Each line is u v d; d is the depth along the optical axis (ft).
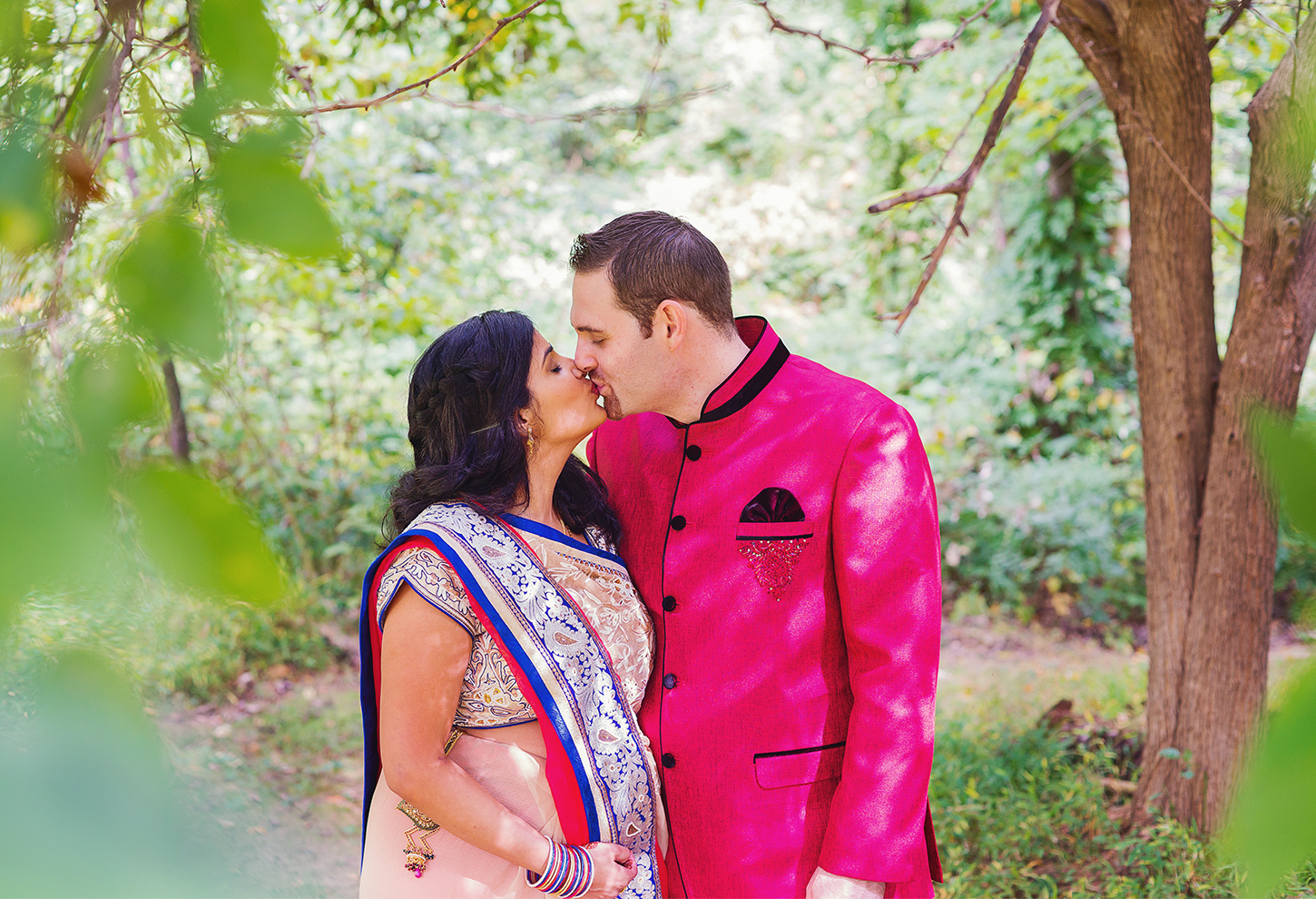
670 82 31.07
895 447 4.96
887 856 4.56
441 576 4.54
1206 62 8.18
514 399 4.83
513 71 11.25
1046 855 9.48
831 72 28.27
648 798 4.87
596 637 4.84
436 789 4.41
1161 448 9.21
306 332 17.21
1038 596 18.57
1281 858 1.00
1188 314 8.90
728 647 5.01
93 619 1.13
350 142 16.69
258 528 1.23
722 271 5.05
